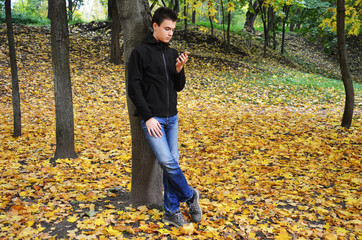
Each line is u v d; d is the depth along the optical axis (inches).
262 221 116.6
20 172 178.5
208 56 661.3
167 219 108.2
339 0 281.1
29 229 102.9
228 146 239.0
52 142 252.4
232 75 556.1
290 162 199.2
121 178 169.0
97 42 663.1
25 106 353.1
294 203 134.0
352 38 1106.7
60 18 200.7
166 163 97.8
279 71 617.9
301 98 455.2
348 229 110.5
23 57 513.7
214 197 140.0
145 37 108.7
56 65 199.2
